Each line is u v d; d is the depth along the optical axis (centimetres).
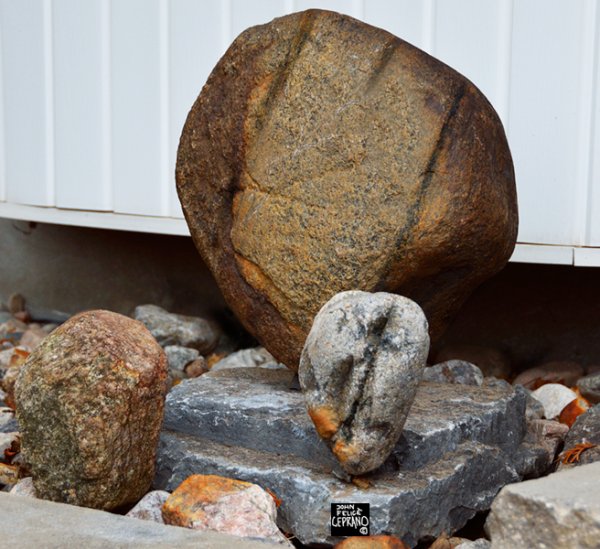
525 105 370
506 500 200
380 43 288
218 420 299
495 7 370
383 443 246
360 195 283
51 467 258
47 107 490
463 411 295
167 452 292
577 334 418
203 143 321
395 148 280
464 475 271
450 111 276
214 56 425
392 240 278
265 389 317
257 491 250
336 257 286
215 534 226
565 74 362
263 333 312
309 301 294
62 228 551
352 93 288
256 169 305
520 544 198
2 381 409
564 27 360
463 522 273
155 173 450
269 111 303
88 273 546
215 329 503
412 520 253
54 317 553
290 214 295
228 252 316
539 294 425
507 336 432
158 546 219
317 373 246
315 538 253
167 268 523
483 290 435
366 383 241
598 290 412
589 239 363
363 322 241
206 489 251
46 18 484
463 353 432
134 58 451
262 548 219
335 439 247
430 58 282
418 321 241
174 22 435
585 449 307
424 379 364
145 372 258
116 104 461
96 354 255
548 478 208
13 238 565
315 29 297
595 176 360
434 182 275
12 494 253
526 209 374
